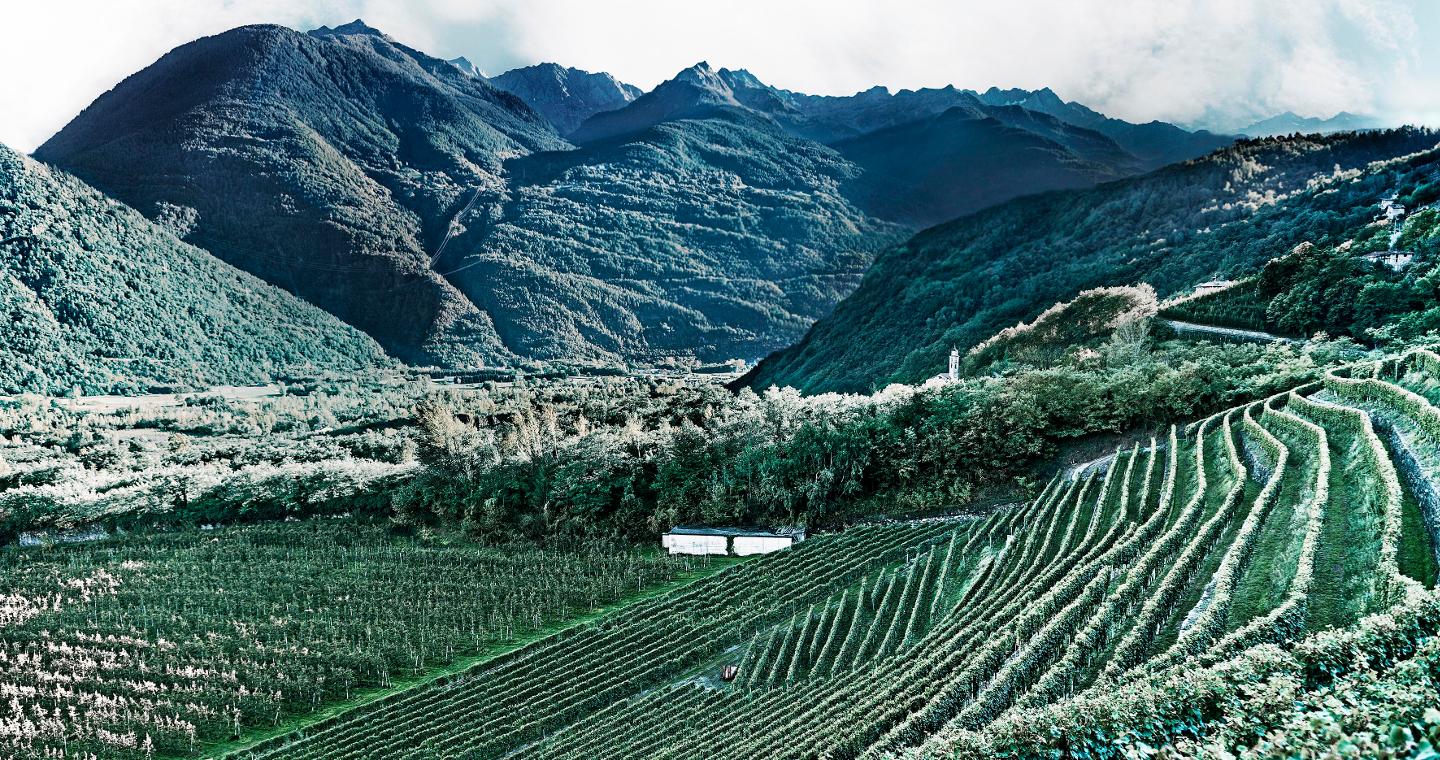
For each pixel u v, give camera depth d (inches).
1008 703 2174.0
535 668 3912.4
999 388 5147.6
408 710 3710.6
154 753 3555.6
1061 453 4677.7
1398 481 2358.5
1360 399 3427.7
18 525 6441.9
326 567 5280.5
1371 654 1445.6
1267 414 3818.9
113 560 5556.1
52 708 3828.7
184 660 4202.8
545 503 5664.4
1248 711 1349.7
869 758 2156.7
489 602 4680.1
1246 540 2484.0
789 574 4382.4
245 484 6545.3
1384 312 5206.7
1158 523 3068.4
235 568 5324.8
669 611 4259.4
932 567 4003.4
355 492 6407.5
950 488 4763.8
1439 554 1966.0
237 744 3609.7
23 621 4650.6
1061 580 2883.9
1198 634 1935.3
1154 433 4488.2
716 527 5191.9
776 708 3127.5
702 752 2837.1
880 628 3523.6
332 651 4232.3
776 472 5226.4
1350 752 948.0
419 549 5546.3
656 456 5782.5
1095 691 1829.5
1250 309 6087.6
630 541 5359.3
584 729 3368.6
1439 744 919.7
